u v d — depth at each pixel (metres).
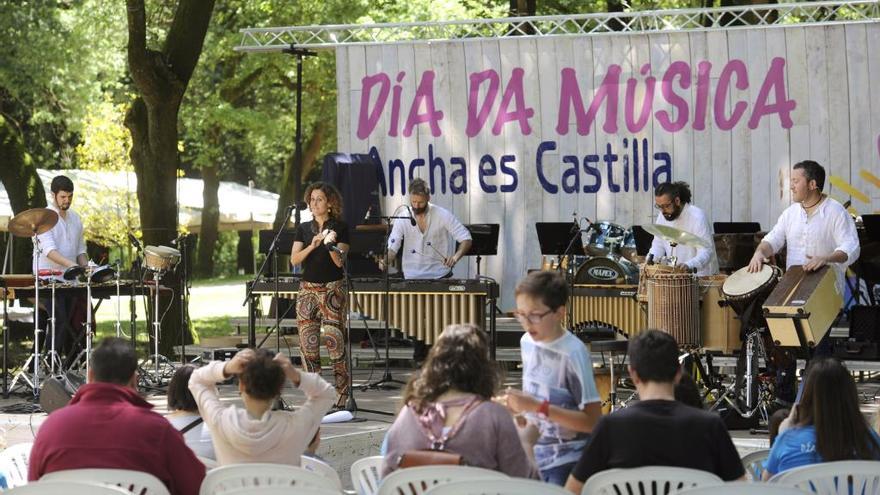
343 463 7.77
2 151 14.12
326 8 20.03
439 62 12.59
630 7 17.67
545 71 12.38
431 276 10.64
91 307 9.91
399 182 12.70
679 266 8.02
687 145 12.11
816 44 11.80
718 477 4.05
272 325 12.21
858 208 11.70
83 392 4.63
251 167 39.53
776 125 11.91
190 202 31.34
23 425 8.54
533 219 12.44
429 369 4.44
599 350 8.02
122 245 24.44
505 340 12.15
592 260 9.44
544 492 3.91
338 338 8.55
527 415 4.96
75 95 22.42
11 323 14.23
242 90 26.41
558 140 12.38
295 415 5.06
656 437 4.25
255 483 4.52
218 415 4.97
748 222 11.64
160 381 10.52
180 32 13.44
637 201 12.22
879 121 11.66
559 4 17.95
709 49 12.04
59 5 19.56
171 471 4.58
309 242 8.59
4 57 18.52
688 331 8.03
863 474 4.26
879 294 10.95
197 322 20.78
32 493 4.06
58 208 10.20
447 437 4.32
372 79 12.72
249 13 22.09
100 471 4.30
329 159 12.41
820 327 7.56
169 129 13.46
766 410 8.18
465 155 12.55
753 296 7.80
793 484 4.28
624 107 12.22
